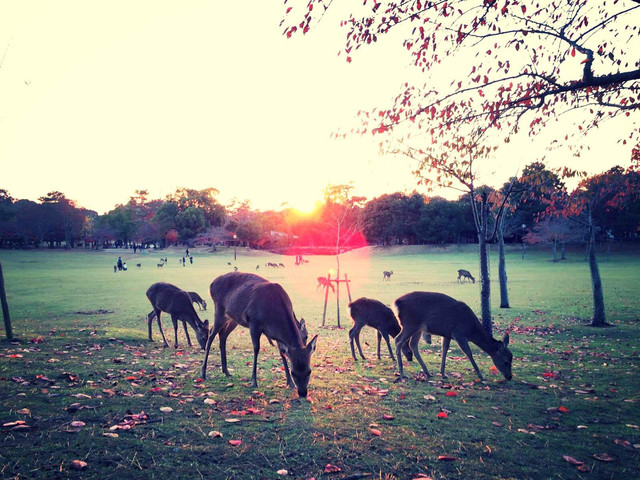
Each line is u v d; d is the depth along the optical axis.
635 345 11.10
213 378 7.02
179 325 15.40
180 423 4.64
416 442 4.41
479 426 5.02
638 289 25.81
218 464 3.70
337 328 15.12
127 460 3.65
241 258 86.94
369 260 76.06
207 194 119.88
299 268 55.88
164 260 62.66
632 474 3.85
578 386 7.17
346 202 18.56
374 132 6.95
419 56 6.17
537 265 54.50
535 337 12.55
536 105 5.99
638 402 6.17
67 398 5.27
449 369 8.63
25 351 8.10
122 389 5.91
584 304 20.19
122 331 12.18
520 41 5.84
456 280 35.47
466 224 94.56
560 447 4.47
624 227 68.62
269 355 9.73
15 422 4.27
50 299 23.45
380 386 6.98
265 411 5.25
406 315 7.88
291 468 3.69
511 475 3.75
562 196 11.06
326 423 4.87
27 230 107.00
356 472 3.66
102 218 119.38
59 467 3.44
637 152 8.73
